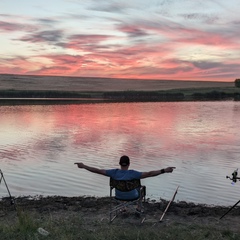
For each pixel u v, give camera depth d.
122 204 8.50
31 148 22.19
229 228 8.43
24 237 7.23
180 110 58.75
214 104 76.94
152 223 8.59
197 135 28.86
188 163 18.00
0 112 51.97
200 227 8.27
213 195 12.66
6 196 12.29
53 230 7.72
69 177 15.08
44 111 54.34
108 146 23.09
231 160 18.83
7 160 18.50
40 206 10.66
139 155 20.09
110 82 167.62
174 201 11.78
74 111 55.00
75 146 22.98
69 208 10.33
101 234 7.45
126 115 48.56
